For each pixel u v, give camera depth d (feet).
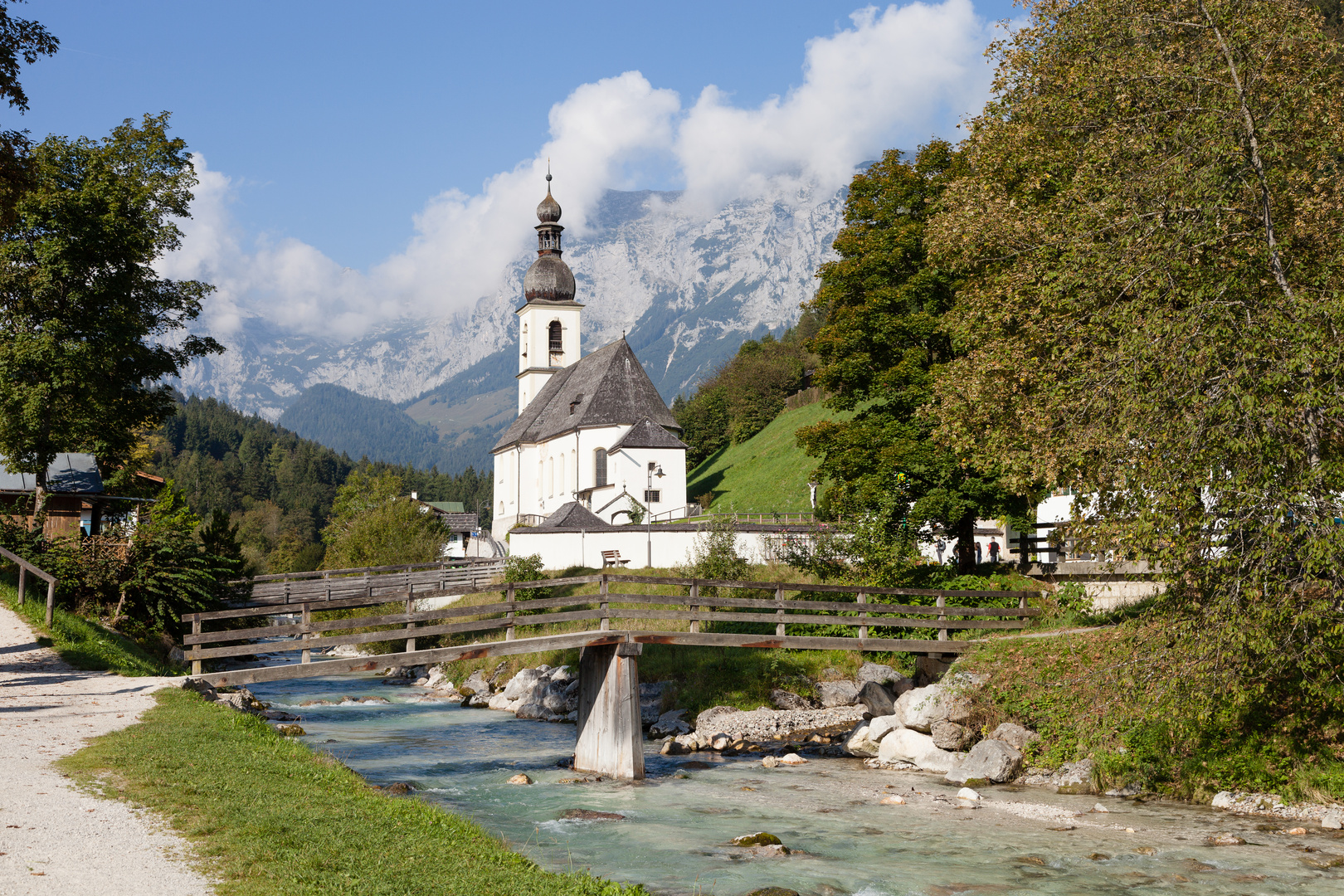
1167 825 56.65
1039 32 81.87
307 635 69.67
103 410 124.26
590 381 294.05
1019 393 74.90
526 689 124.26
